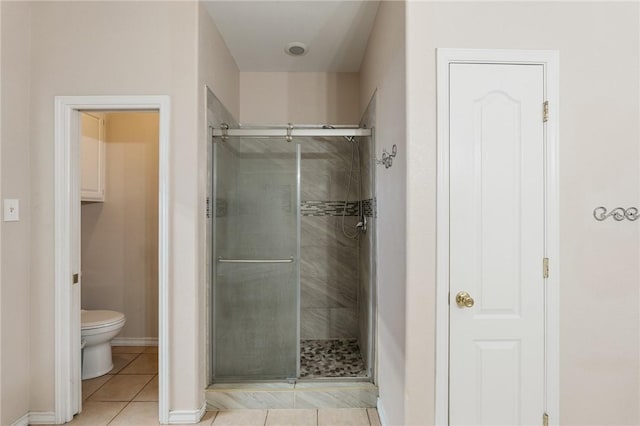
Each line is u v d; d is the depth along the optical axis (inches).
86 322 107.6
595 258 69.0
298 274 97.7
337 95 134.4
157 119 135.7
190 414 83.5
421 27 66.8
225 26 100.1
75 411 86.9
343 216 134.6
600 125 69.1
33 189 84.4
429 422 66.6
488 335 67.3
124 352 129.5
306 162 134.9
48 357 84.1
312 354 120.3
